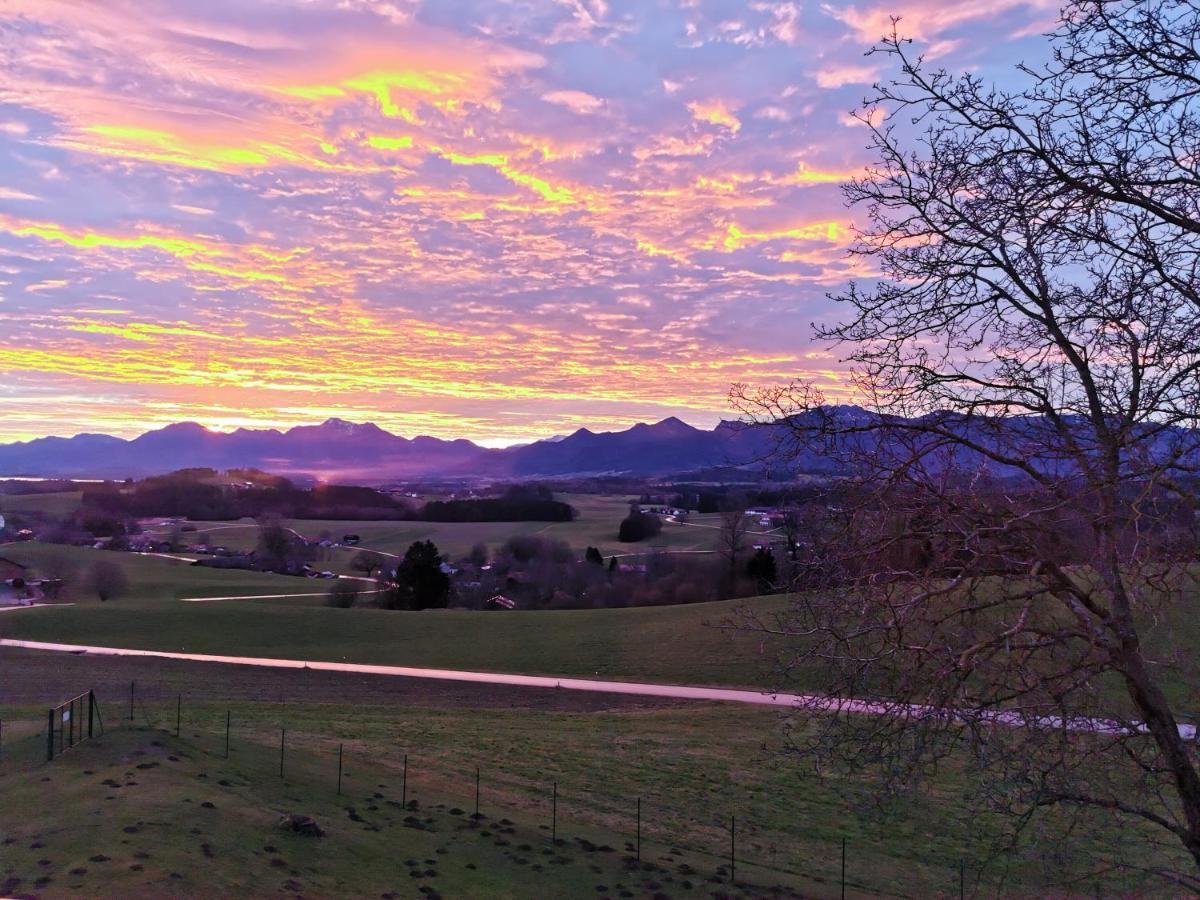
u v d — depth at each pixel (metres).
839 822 23.70
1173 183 7.30
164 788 17.20
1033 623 7.94
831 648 7.74
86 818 14.95
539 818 22.06
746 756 30.91
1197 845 7.60
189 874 13.08
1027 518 7.41
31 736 22.12
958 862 20.20
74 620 73.31
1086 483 7.58
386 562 122.06
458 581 103.19
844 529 7.86
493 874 16.48
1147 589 7.46
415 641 67.69
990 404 8.00
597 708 44.41
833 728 7.88
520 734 34.47
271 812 17.28
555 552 111.00
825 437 7.97
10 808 15.52
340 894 13.82
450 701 46.59
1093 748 7.86
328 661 61.69
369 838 17.20
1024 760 7.41
